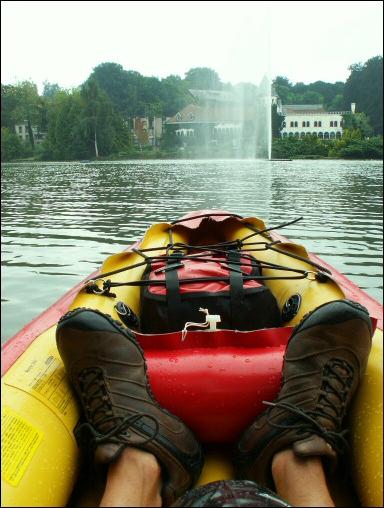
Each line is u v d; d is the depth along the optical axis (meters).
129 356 1.39
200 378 1.42
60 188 16.33
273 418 1.32
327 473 1.29
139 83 79.12
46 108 64.00
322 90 88.88
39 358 1.55
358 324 1.37
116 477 1.20
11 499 1.13
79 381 1.39
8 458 1.21
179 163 37.59
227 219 2.89
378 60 57.88
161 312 1.65
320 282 1.95
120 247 6.06
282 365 1.43
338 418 1.32
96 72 78.06
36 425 1.31
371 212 8.99
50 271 4.98
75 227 7.71
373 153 45.62
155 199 11.94
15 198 12.96
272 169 26.14
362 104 59.66
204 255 1.97
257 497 1.02
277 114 62.91
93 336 1.38
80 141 55.34
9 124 64.56
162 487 1.26
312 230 7.06
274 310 1.73
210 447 1.54
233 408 1.42
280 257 2.33
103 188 15.85
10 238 6.76
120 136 59.78
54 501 1.23
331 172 22.83
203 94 78.56
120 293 2.02
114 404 1.33
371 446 1.29
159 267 1.98
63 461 1.30
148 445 1.26
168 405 1.42
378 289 4.39
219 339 1.51
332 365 1.36
